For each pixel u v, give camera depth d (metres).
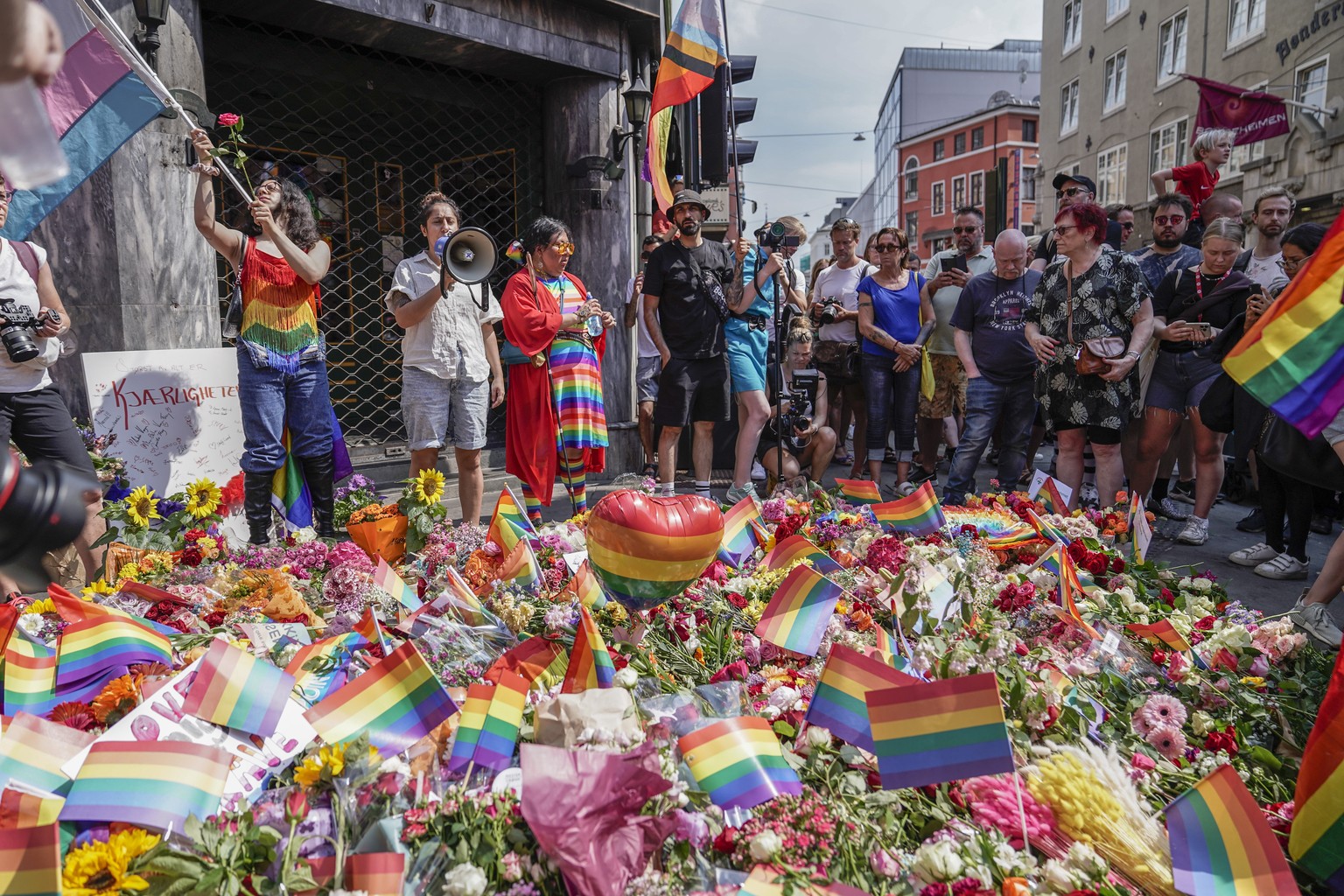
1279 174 19.41
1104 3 28.88
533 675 2.11
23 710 1.96
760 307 5.70
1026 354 5.51
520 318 4.64
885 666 1.93
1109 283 4.88
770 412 5.74
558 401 4.82
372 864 1.42
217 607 2.71
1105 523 3.91
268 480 4.35
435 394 4.72
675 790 1.64
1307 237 4.45
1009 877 1.60
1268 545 4.78
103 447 4.57
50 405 3.92
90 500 1.39
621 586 2.16
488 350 5.04
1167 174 7.03
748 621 2.70
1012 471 5.73
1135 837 1.71
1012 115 58.47
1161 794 2.00
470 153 8.01
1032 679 2.25
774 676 2.31
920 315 6.93
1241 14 21.55
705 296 5.41
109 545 3.46
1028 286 5.50
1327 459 3.78
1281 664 2.57
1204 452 5.20
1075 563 3.29
